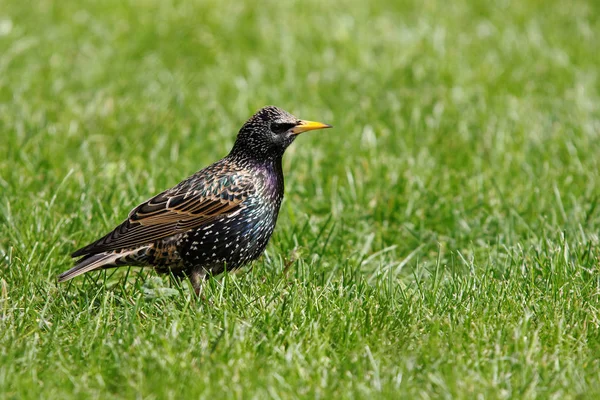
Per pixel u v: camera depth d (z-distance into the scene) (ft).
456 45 65.00
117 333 28.17
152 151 46.09
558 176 43.91
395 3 75.05
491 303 30.32
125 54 61.57
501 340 27.91
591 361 27.09
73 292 32.65
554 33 68.03
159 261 32.07
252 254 33.06
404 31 67.05
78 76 57.67
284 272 33.01
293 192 42.34
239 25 67.51
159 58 61.46
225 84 57.88
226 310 29.22
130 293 32.22
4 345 27.48
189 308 30.50
